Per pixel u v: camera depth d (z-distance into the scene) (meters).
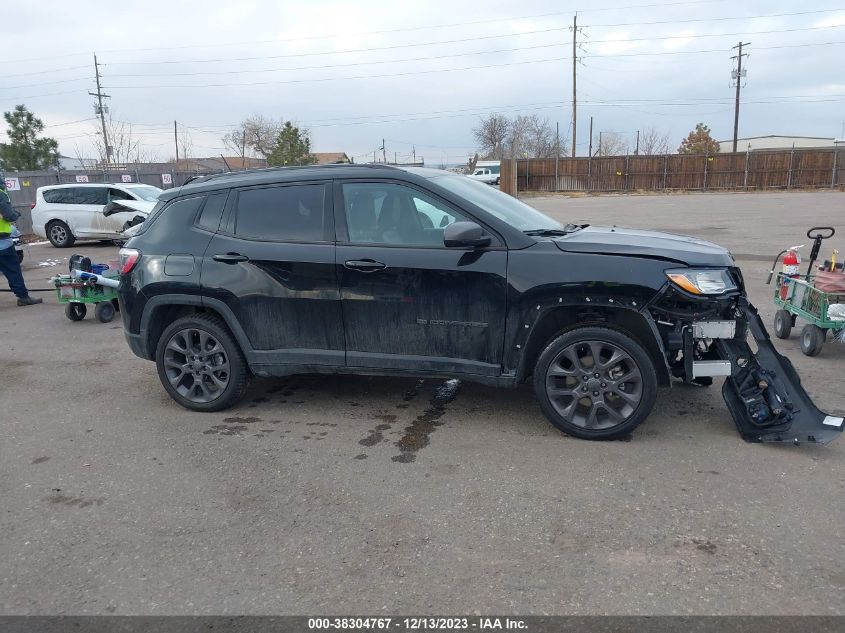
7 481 4.08
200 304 4.99
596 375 4.29
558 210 27.39
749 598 2.78
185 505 3.72
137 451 4.48
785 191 40.56
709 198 34.47
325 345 4.78
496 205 4.78
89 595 2.94
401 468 4.09
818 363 6.06
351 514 3.56
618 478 3.86
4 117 34.00
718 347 4.40
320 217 4.75
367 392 5.54
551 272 4.21
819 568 2.97
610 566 3.02
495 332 4.39
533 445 4.36
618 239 4.47
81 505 3.75
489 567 3.04
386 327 4.60
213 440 4.63
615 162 44.53
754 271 11.18
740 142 82.94
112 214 17.11
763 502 3.55
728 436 4.42
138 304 5.18
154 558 3.21
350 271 4.58
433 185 4.55
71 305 8.83
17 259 9.91
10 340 7.92
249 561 3.16
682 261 4.13
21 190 21.91
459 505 3.62
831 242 14.66
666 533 3.28
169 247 5.11
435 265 4.41
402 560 3.12
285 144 43.69
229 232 4.98
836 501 3.55
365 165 4.80
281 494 3.81
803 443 4.30
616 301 4.15
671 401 5.07
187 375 5.21
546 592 2.85
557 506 3.57
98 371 6.50
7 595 2.96
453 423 4.79
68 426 5.00
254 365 4.95
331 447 4.45
